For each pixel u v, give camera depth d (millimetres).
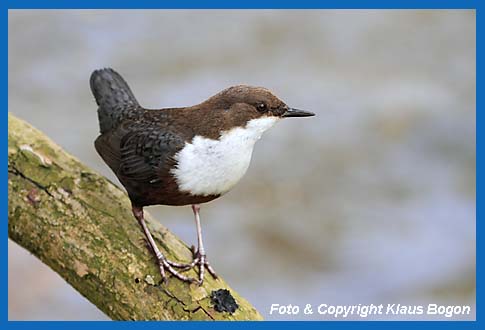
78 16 18469
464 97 16141
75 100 16156
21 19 18234
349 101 15945
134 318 7688
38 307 11984
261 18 18609
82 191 8305
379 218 13336
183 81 16422
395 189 14008
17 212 8148
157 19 18469
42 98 16141
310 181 14109
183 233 12938
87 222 8070
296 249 12797
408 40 18234
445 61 17359
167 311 7629
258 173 14273
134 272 7781
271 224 13211
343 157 14672
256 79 16516
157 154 8328
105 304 7820
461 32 18391
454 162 14672
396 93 16219
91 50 17469
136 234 8094
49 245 8023
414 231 13094
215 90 16141
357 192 13898
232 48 17531
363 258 12625
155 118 8680
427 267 12430
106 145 8938
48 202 8164
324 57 17453
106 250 7898
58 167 8461
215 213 13383
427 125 15375
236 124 8281
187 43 17641
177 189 8367
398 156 14742
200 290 7746
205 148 8250
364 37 18141
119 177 8617
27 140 8602
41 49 17453
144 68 16797
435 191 13945
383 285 12180
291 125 15375
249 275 12359
